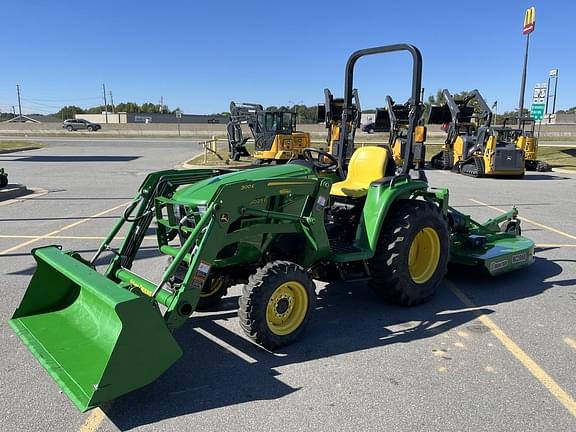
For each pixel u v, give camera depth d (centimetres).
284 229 408
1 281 559
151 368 306
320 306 498
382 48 504
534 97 2162
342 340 420
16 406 319
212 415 310
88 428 296
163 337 309
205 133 6156
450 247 568
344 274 466
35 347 343
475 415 312
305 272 405
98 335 350
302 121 6781
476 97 1903
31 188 1360
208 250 358
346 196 490
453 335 430
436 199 543
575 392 339
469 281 580
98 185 1444
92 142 4166
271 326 391
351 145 582
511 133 1950
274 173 426
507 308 494
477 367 373
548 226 897
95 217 949
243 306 379
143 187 435
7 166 2062
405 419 307
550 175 1900
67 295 400
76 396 290
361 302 510
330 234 498
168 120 8706
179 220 411
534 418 309
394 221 474
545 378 357
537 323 457
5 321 448
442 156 2141
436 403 325
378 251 471
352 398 330
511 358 388
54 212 1002
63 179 1596
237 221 384
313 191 420
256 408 318
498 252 568
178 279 404
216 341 414
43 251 396
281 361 381
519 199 1252
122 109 11438
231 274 430
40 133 5812
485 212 1051
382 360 384
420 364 378
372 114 2920
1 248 710
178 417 308
